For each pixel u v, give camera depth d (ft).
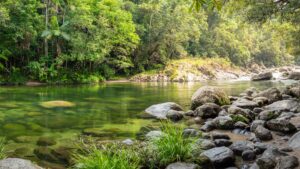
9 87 81.10
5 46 92.58
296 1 41.47
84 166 15.71
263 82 104.78
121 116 37.04
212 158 18.81
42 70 95.45
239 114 31.76
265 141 23.44
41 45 102.94
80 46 98.89
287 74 130.93
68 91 70.18
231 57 182.29
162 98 55.62
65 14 104.73
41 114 38.22
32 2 93.09
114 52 117.29
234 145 21.24
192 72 125.80
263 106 40.50
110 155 17.66
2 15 78.38
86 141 24.98
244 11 51.88
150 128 30.17
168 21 133.69
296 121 29.35
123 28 110.11
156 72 125.90
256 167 17.21
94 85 92.84
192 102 40.65
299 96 47.34
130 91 70.38
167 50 139.13
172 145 18.38
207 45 167.12
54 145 24.00
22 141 25.20
